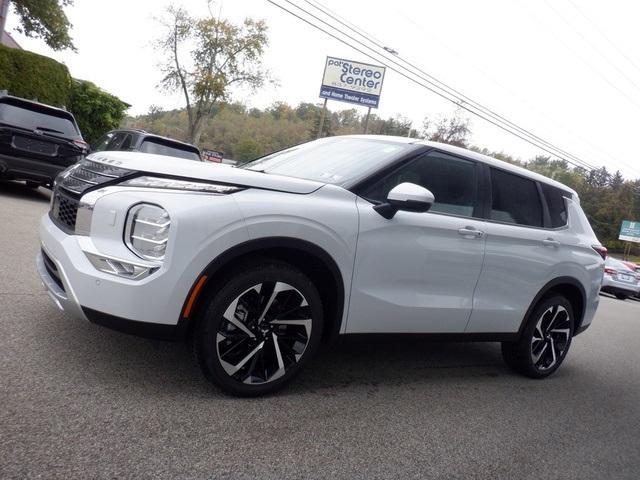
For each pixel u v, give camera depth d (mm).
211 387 2984
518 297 4191
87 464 2084
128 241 2623
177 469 2180
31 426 2256
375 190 3357
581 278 4730
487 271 3883
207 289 2756
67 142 8680
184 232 2564
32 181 8891
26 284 4258
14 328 3281
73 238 2742
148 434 2387
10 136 8195
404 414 3236
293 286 2922
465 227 3707
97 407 2523
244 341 2887
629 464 3221
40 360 2900
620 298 17844
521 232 4148
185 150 9438
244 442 2500
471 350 5258
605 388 4902
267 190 2908
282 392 3164
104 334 3443
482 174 4016
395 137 3971
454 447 2938
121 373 2930
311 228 2908
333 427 2852
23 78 16531
